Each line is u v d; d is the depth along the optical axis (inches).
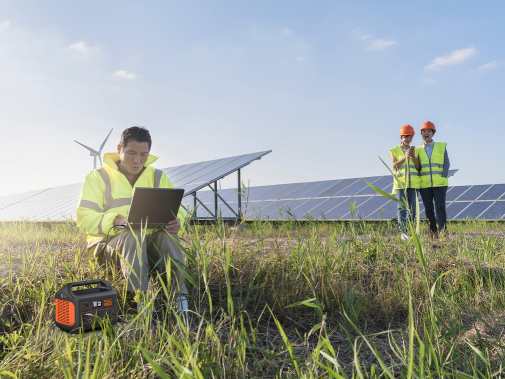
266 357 71.7
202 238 137.3
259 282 112.9
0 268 113.0
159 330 67.9
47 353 59.1
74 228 224.5
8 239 194.1
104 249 100.7
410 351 47.0
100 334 63.4
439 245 168.6
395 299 104.6
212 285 107.7
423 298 101.0
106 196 105.0
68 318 59.2
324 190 575.5
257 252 132.9
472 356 70.0
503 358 65.1
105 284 65.2
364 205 446.6
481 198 482.3
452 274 120.1
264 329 91.9
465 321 91.7
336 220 326.0
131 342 66.5
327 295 107.4
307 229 250.5
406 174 69.6
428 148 238.7
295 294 105.0
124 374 56.4
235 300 101.2
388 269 127.8
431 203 233.6
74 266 106.9
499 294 107.0
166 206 92.8
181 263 88.7
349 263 129.3
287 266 122.0
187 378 41.4
